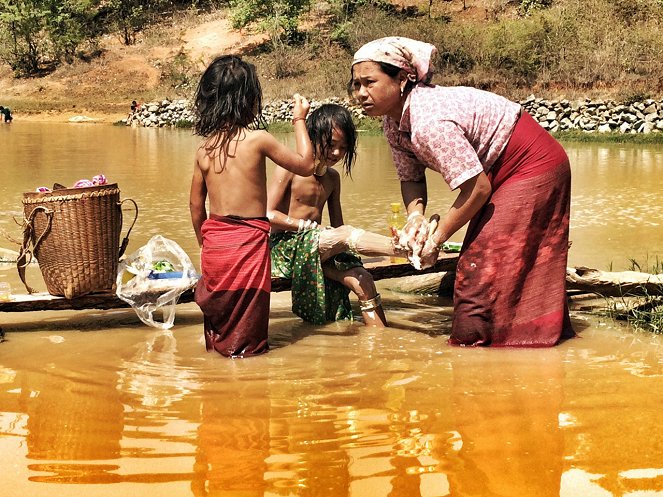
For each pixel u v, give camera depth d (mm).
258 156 4184
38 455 2803
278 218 4805
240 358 4074
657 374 3719
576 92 25719
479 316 4230
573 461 2727
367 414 3193
